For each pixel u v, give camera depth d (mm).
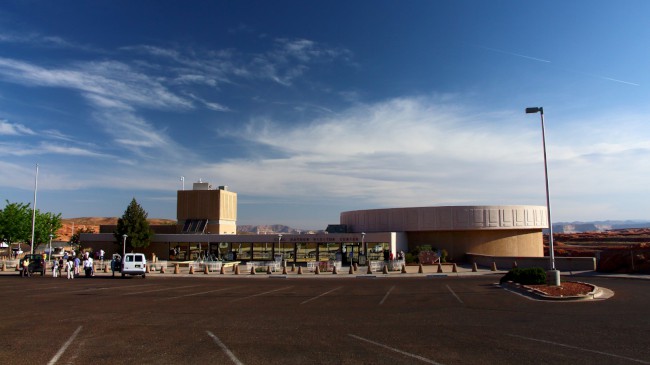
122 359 10078
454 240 53500
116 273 42094
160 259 55219
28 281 33094
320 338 12211
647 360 9805
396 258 47938
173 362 9820
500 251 53375
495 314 16047
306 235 51656
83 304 19453
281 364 9633
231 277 37031
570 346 11102
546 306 17781
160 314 16562
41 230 63469
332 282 31484
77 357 10258
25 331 13320
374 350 10812
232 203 61281
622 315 15531
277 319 15375
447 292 23391
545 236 153500
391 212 55562
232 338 12250
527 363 9617
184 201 58125
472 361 9789
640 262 33844
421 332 12945
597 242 134500
